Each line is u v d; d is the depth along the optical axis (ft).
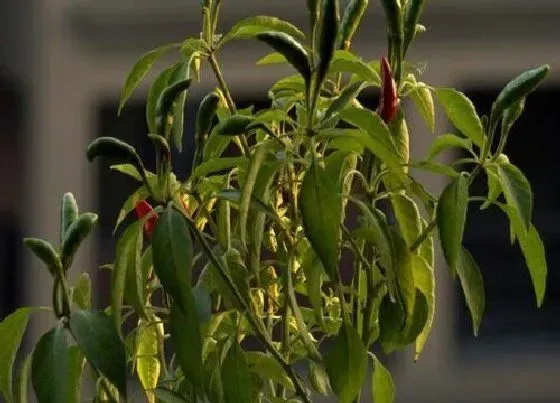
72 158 15.97
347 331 5.78
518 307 16.58
